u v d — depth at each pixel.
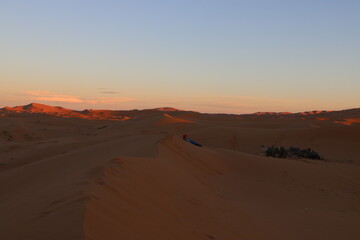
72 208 5.83
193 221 8.25
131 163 10.68
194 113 103.12
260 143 44.91
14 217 6.04
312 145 42.91
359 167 26.23
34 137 56.25
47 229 5.20
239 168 20.69
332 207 15.52
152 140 20.00
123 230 5.72
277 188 17.70
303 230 10.82
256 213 11.74
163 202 8.52
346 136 44.84
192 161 18.55
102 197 6.68
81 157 16.14
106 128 65.31
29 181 12.65
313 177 20.86
